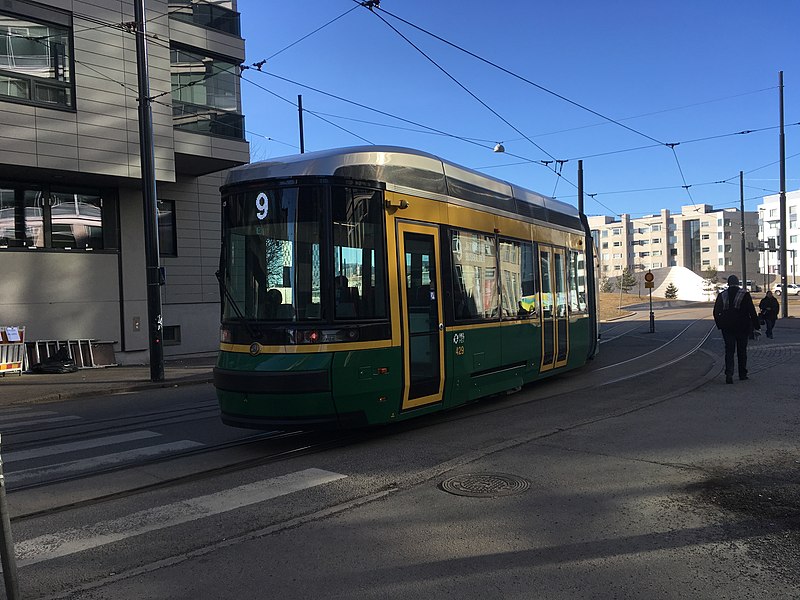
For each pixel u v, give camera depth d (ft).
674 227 451.53
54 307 58.49
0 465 10.77
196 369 56.54
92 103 55.31
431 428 26.02
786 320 104.99
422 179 25.48
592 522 14.89
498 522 15.05
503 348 30.32
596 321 48.67
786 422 24.86
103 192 62.85
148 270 48.11
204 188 72.74
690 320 122.21
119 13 57.26
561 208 40.70
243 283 22.89
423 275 24.95
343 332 21.68
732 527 14.39
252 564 13.16
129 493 18.62
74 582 12.60
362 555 13.42
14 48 51.34
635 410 28.30
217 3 70.54
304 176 22.27
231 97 69.31
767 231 407.03
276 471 20.30
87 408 36.94
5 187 56.29
